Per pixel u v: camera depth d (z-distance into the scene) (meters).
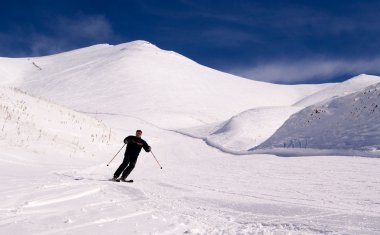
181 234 4.00
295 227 4.58
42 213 4.70
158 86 88.19
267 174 10.83
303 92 121.25
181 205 6.13
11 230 3.76
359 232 4.22
